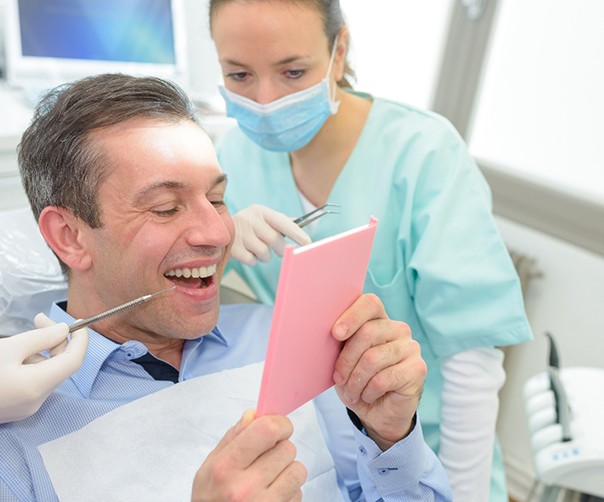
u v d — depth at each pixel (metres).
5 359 0.73
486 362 1.09
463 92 1.89
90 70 1.81
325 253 0.58
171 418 0.88
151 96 0.84
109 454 0.82
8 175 1.46
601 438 1.20
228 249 0.93
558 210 1.73
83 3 1.80
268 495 0.60
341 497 0.98
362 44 2.12
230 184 1.37
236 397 0.94
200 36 1.89
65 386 0.90
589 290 1.68
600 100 1.65
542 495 1.32
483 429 1.09
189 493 0.82
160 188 0.80
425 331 1.16
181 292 0.85
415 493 0.88
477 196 1.13
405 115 1.24
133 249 0.82
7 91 1.75
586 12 1.62
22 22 1.73
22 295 1.12
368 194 1.20
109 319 0.91
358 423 0.84
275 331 0.57
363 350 0.71
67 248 0.87
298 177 1.30
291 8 0.99
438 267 1.07
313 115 1.11
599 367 1.71
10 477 0.76
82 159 0.80
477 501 1.10
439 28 1.92
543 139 1.79
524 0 1.72
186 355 0.98
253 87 1.09
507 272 1.08
